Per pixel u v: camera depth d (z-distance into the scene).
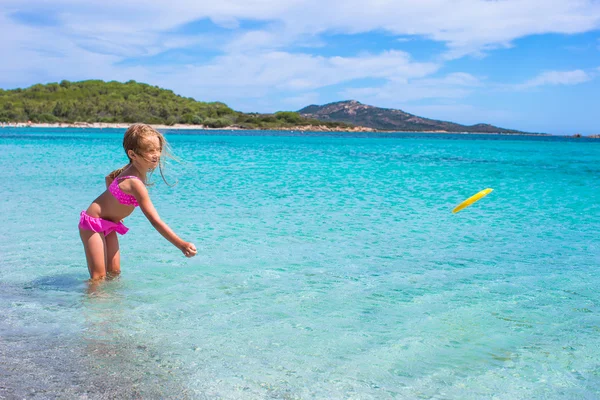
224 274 4.11
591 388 2.28
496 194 10.08
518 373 2.42
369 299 3.54
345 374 2.39
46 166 14.48
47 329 2.88
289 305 3.39
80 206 7.36
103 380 2.28
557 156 29.44
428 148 41.25
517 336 2.88
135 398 2.13
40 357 2.51
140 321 3.04
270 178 12.55
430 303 3.46
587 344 2.78
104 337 2.78
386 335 2.88
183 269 4.23
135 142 3.77
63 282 3.82
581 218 7.15
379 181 12.28
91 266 3.88
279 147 36.38
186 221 6.45
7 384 2.22
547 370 2.46
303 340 2.80
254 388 2.24
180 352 2.61
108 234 4.02
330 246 5.20
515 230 6.19
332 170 15.62
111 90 182.38
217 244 5.18
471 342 2.80
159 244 5.13
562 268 4.43
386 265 4.48
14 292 3.56
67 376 2.31
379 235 5.79
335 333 2.91
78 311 3.19
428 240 5.55
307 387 2.26
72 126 136.62
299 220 6.66
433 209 7.84
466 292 3.72
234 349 2.66
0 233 5.49
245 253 4.83
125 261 4.46
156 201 8.24
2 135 52.28
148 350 2.62
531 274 4.23
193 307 3.31
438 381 2.34
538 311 3.31
